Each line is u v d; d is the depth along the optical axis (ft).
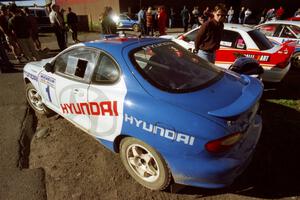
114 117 8.72
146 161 8.63
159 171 8.32
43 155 11.27
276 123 13.62
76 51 10.53
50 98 12.19
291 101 16.76
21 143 12.22
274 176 9.62
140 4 68.49
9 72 24.52
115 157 10.93
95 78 9.50
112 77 8.96
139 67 8.61
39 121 14.34
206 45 15.12
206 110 7.42
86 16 70.08
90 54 9.91
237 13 78.07
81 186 9.38
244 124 7.72
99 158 10.89
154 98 7.92
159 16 42.14
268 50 18.11
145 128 7.89
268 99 17.16
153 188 8.91
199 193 8.88
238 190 8.98
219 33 15.05
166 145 7.60
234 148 7.47
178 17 73.61
